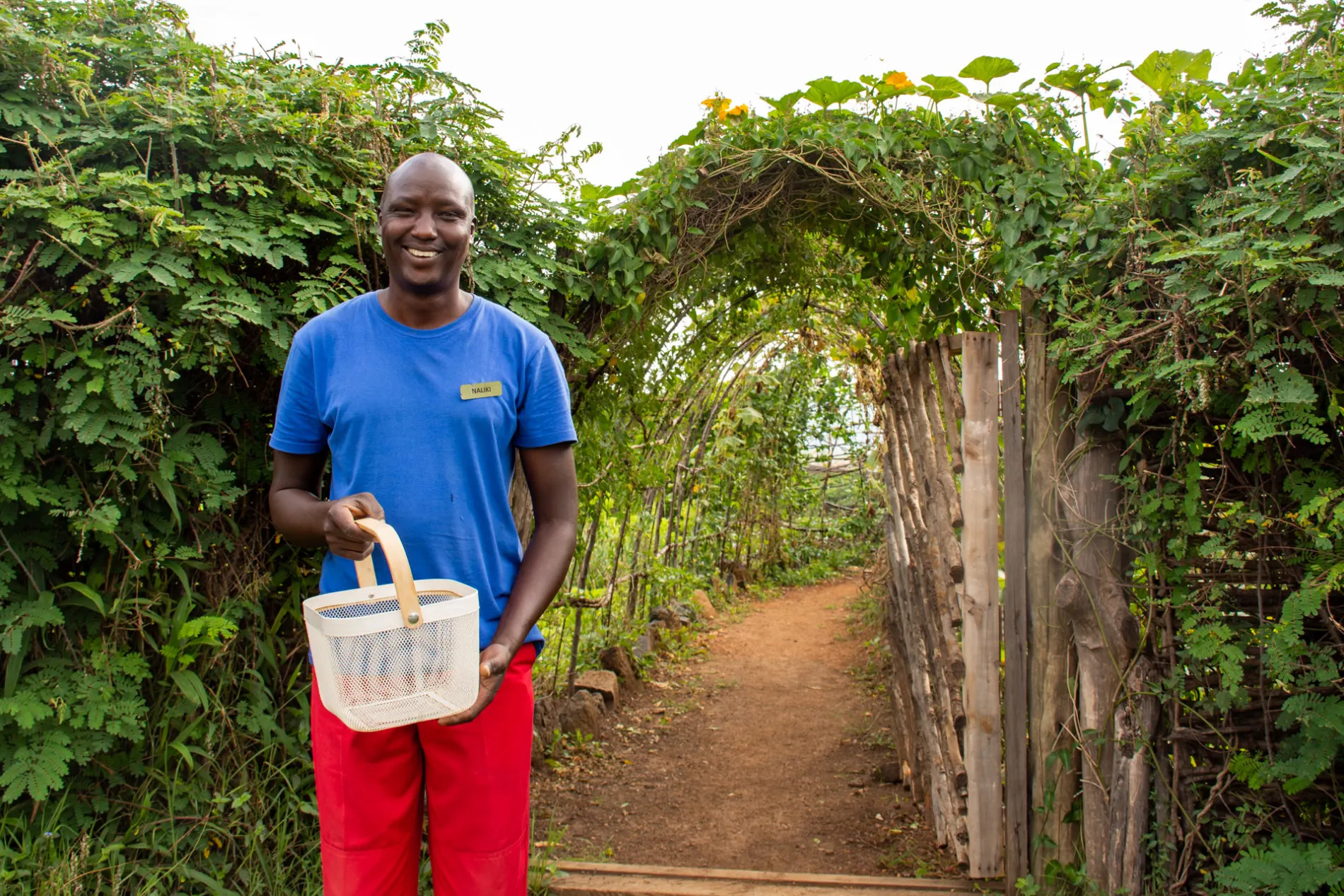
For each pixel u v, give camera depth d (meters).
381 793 1.56
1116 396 2.39
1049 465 2.64
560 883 2.74
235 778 2.31
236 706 2.31
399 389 1.54
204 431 2.35
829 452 9.80
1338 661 2.01
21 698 1.97
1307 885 1.88
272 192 2.28
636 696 5.23
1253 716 2.20
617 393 3.34
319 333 1.60
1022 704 2.75
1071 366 2.47
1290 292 1.88
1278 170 2.08
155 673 2.26
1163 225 2.28
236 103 2.23
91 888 2.02
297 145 2.29
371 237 2.35
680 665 5.93
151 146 2.12
